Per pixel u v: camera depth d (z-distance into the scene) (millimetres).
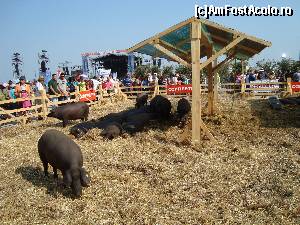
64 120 14453
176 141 11281
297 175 8336
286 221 6312
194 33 10562
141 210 6867
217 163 9336
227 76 29953
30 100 17734
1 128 15312
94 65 32469
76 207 7070
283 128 12797
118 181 8305
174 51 14516
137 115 13211
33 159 10305
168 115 14344
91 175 8633
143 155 10109
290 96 20344
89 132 12398
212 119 14031
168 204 7109
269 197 7270
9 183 8461
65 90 19828
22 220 6707
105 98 23234
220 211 6801
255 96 22203
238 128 12898
